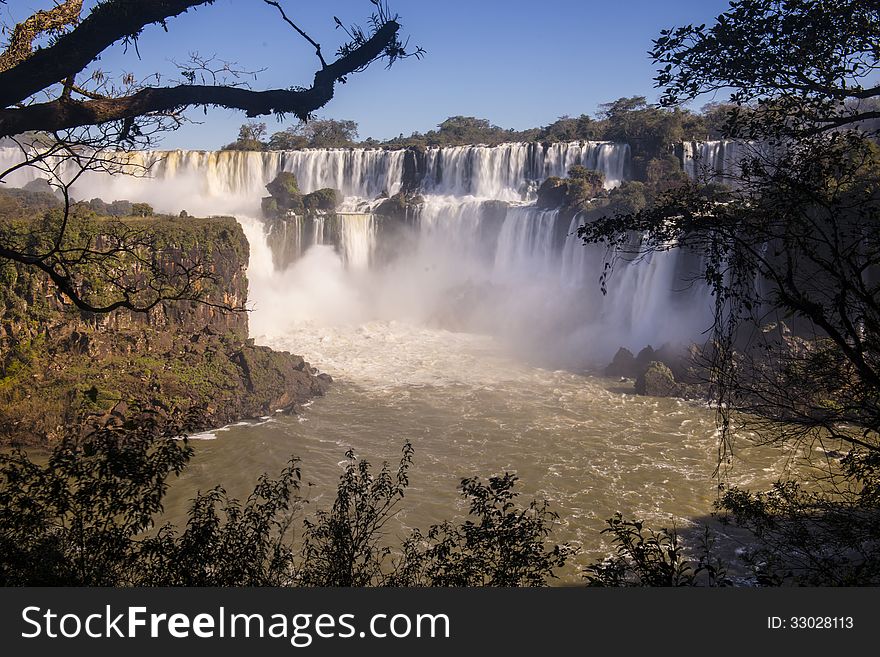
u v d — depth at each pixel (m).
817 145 11.07
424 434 42.66
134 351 48.62
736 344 38.88
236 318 59.38
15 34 9.84
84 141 9.83
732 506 15.02
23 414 41.44
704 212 10.98
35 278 46.06
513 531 12.16
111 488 10.74
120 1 9.02
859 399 11.37
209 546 11.67
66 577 10.49
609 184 86.56
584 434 42.16
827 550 15.52
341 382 54.31
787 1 10.51
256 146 108.75
